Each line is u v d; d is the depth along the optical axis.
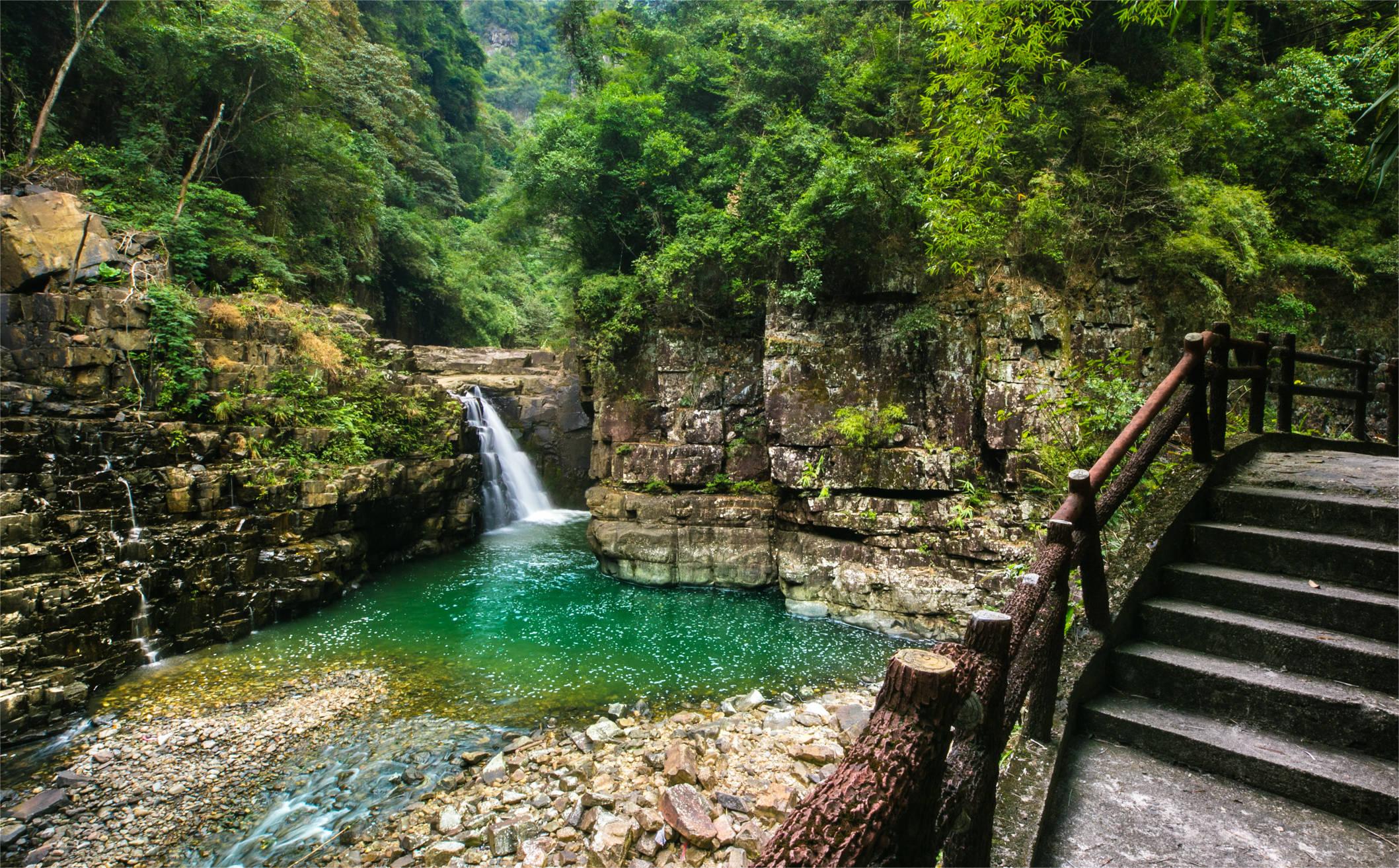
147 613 8.03
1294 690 2.41
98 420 9.12
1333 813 2.15
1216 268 9.56
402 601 10.62
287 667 8.02
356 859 4.68
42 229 9.95
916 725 1.27
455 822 4.98
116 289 10.10
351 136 19.72
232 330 11.43
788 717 6.31
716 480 11.32
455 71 31.95
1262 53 11.84
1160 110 9.91
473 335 26.61
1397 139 3.33
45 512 7.66
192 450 9.59
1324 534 3.11
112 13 13.34
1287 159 10.80
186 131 14.19
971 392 9.31
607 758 5.75
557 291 19.50
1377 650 2.43
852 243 9.64
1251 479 3.69
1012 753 2.31
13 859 4.75
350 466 11.70
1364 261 10.28
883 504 9.57
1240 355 4.46
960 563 8.97
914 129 10.50
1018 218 9.30
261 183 15.77
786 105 11.42
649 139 11.38
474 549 14.40
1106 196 9.66
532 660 8.21
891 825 1.17
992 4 6.58
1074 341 9.31
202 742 6.27
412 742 6.27
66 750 6.14
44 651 6.86
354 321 15.86
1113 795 2.28
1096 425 5.29
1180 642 2.90
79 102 13.51
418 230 23.31
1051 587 2.22
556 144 12.21
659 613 10.00
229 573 9.13
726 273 11.09
